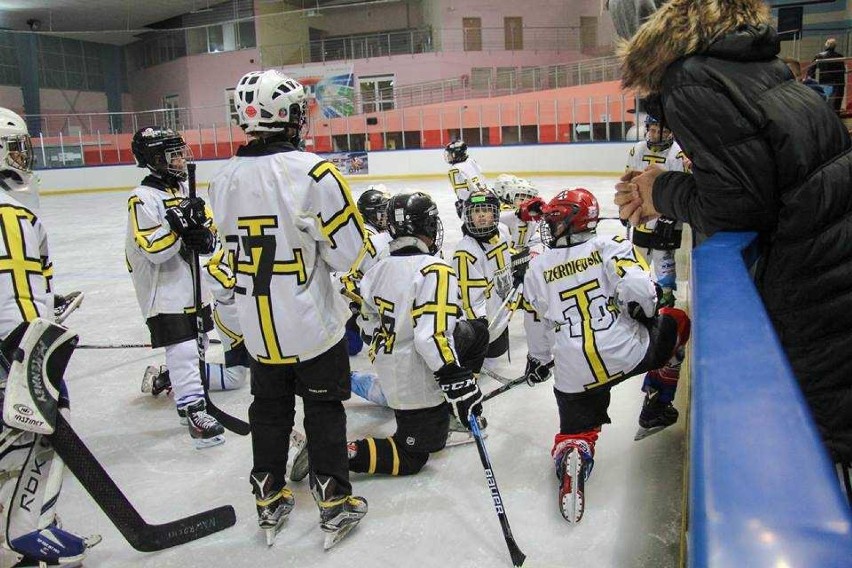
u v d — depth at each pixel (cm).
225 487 302
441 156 2092
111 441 355
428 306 259
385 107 2750
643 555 232
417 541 250
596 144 1884
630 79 164
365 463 288
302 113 242
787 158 137
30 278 212
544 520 258
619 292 267
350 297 432
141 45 3300
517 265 437
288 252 235
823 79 1037
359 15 3003
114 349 521
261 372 250
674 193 167
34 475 223
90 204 1802
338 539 251
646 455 304
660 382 304
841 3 1941
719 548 38
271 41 2981
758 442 47
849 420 143
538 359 309
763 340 64
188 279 355
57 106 3103
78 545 235
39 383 203
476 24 2772
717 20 144
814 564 36
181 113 2984
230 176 240
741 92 140
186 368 353
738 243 118
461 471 301
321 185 229
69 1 2814
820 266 140
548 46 2823
